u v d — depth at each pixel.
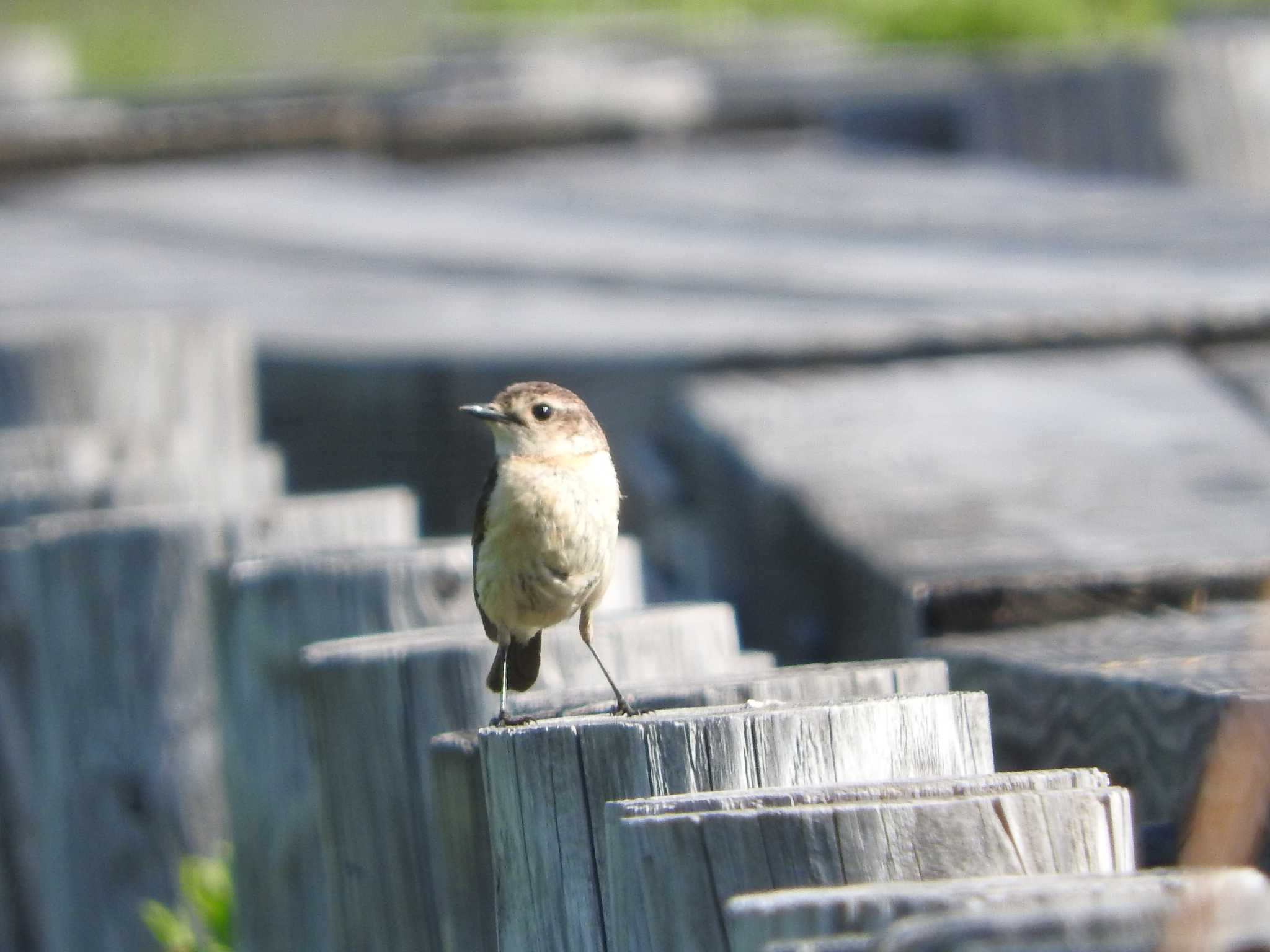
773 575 11.61
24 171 25.80
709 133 28.17
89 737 10.13
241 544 9.85
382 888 7.36
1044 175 23.53
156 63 51.62
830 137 28.25
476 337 15.60
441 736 6.57
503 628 7.44
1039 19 30.88
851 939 3.95
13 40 42.00
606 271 18.19
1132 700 6.82
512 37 38.19
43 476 10.98
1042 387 13.74
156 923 9.87
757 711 5.51
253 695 8.52
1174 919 3.46
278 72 48.81
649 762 5.43
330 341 15.64
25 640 10.97
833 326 15.12
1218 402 13.09
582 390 15.07
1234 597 9.04
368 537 9.83
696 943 4.69
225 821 10.20
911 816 4.65
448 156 27.22
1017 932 3.64
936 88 27.55
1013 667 7.71
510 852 5.75
